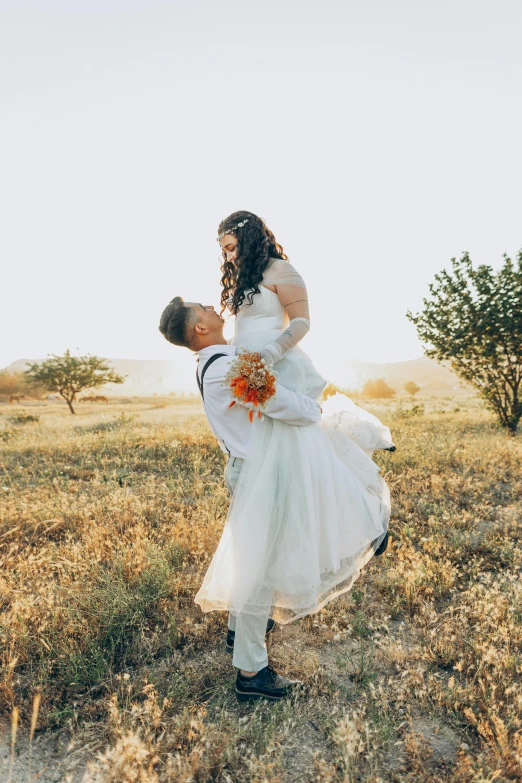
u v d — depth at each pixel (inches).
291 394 96.7
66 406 1961.1
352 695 99.0
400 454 273.0
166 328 102.3
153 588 130.8
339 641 115.5
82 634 114.3
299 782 80.8
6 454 326.6
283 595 97.6
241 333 104.8
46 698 97.7
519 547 163.2
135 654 111.2
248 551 93.7
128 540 162.4
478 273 477.7
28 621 116.1
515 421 480.4
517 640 108.9
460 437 385.7
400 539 163.5
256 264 101.0
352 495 103.5
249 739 88.4
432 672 104.5
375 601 131.8
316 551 97.6
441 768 82.1
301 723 91.7
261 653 98.2
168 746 86.4
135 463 277.1
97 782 80.3
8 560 148.9
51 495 213.6
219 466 263.7
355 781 79.8
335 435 111.6
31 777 82.4
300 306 101.1
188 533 162.9
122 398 2677.2
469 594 124.5
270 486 96.7
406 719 91.6
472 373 494.3
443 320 497.4
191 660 110.5
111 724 90.7
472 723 90.4
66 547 154.6
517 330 457.4
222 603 94.4
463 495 218.1
